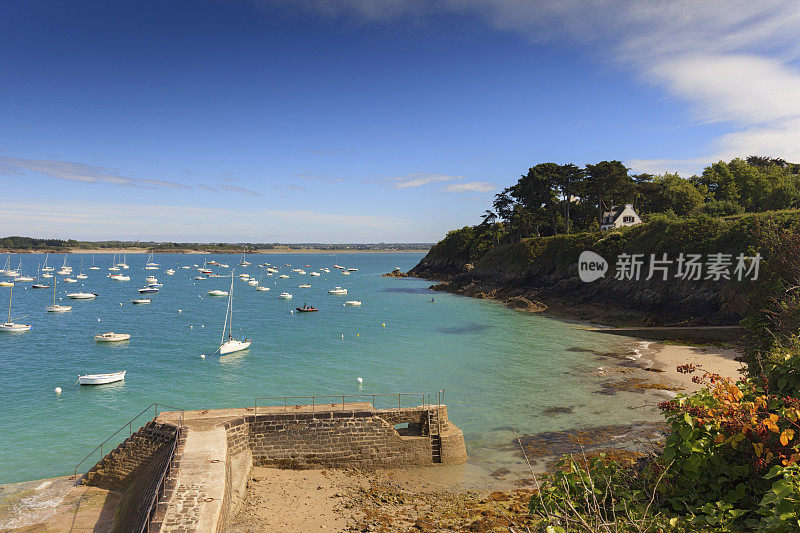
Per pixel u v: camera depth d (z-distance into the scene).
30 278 175.75
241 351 59.09
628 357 52.47
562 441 30.48
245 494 22.98
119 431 33.16
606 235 94.56
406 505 22.50
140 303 112.88
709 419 7.96
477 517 20.78
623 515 8.14
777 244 29.14
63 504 23.20
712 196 126.75
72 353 58.97
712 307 66.50
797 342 10.07
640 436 30.58
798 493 6.27
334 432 26.69
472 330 71.81
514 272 117.44
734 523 7.27
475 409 36.97
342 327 76.38
